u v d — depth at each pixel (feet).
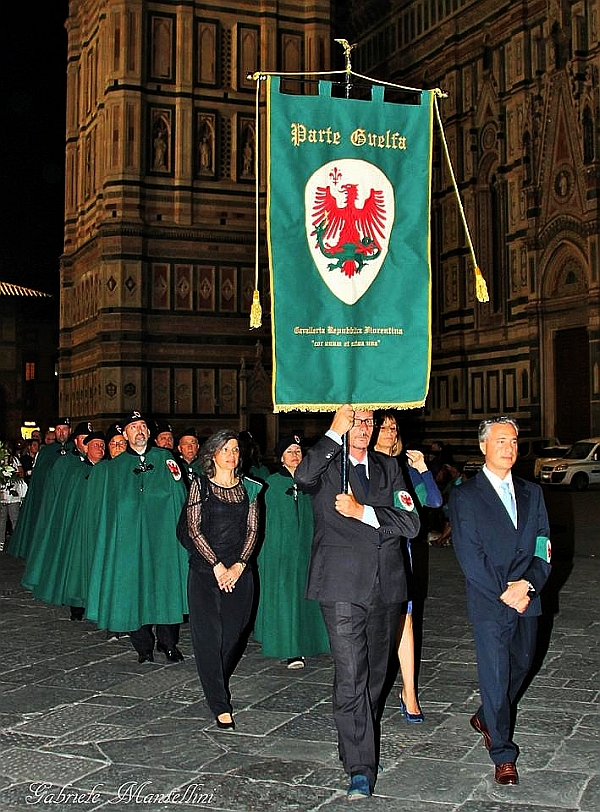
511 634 19.25
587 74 122.72
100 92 153.17
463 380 146.30
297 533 28.76
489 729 19.19
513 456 19.44
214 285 151.53
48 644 32.45
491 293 141.59
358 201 21.79
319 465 19.60
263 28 154.30
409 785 18.94
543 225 130.72
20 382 229.04
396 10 161.38
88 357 157.38
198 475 24.20
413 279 22.08
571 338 127.85
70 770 19.85
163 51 150.10
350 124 21.81
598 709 24.23
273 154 21.42
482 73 142.20
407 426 156.97
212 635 23.18
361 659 19.19
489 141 141.08
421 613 37.55
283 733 22.29
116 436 33.04
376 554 19.56
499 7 138.00
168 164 150.00
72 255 168.55
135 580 28.91
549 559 19.45
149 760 20.43
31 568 39.24
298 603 28.58
